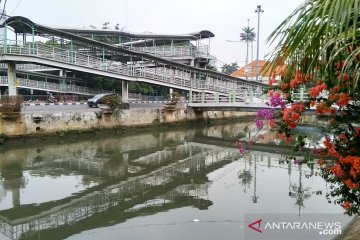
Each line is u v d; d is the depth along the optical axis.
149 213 8.39
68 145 17.81
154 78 27.89
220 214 8.07
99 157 15.49
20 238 7.21
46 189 10.59
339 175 3.92
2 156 14.87
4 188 10.64
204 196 9.63
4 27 19.52
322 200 8.73
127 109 23.05
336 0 2.32
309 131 6.55
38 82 32.75
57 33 22.03
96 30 32.66
